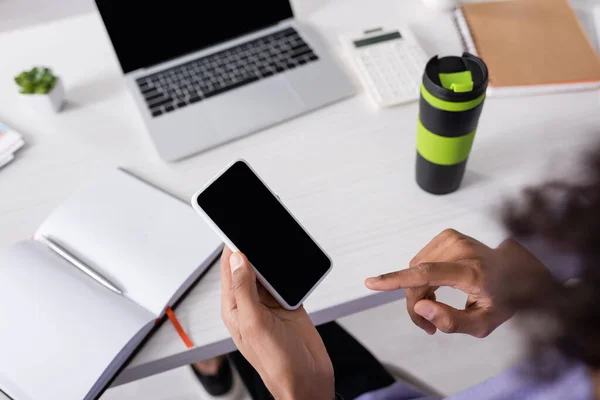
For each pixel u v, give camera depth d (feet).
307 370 1.74
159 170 2.71
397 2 3.46
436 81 2.10
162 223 2.42
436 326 1.93
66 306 2.10
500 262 1.84
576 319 0.82
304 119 2.88
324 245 2.39
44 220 2.57
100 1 2.84
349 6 3.45
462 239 2.03
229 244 1.85
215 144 2.76
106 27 2.91
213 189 1.87
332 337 2.97
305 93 2.94
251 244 1.88
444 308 1.87
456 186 2.50
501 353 4.04
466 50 3.13
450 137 2.19
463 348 4.21
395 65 3.02
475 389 1.51
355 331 4.30
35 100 2.89
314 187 2.60
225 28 3.16
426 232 2.40
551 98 2.87
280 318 1.92
